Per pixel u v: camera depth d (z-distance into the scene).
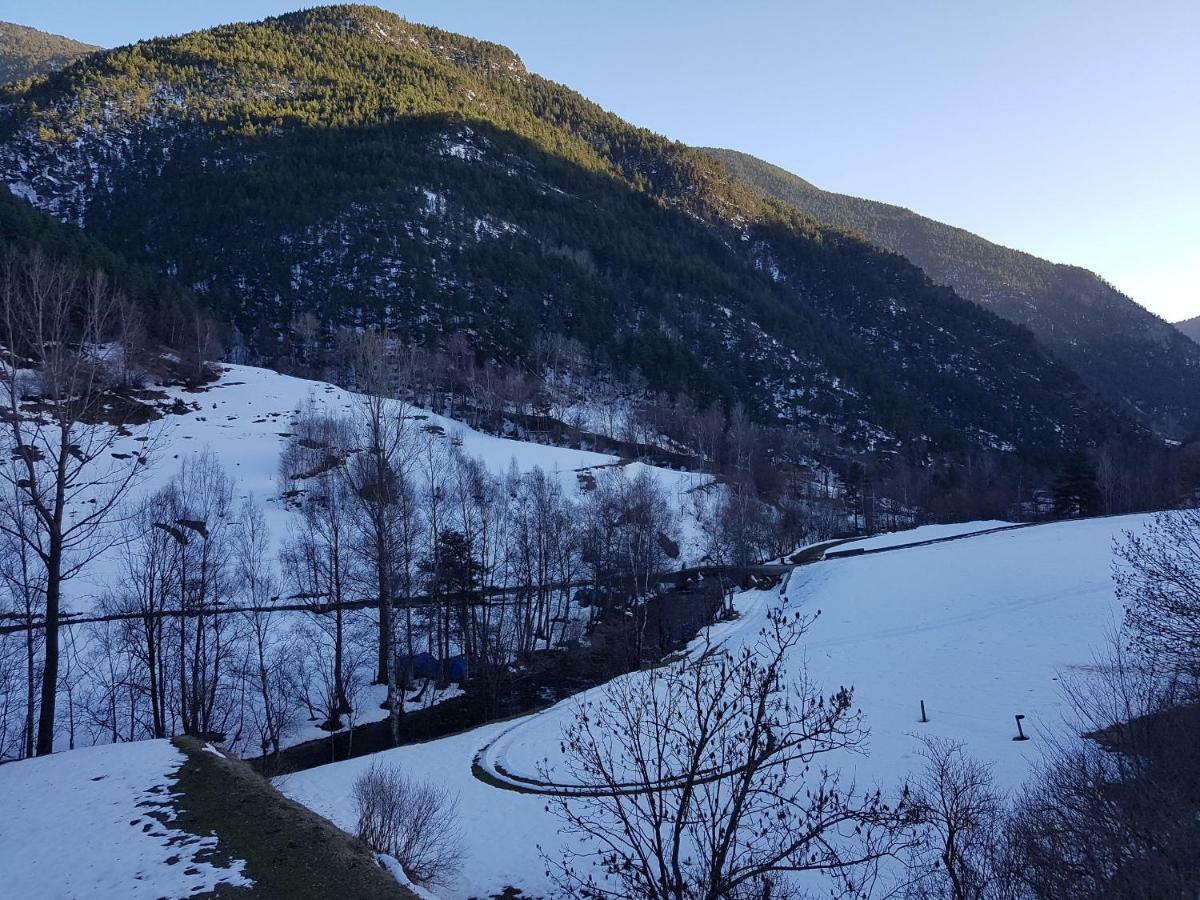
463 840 18.06
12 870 9.95
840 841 15.34
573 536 58.16
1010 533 62.56
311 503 56.97
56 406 20.98
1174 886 9.86
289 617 43.19
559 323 149.00
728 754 8.67
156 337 93.00
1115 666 23.84
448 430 89.69
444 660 42.34
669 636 46.25
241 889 9.30
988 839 12.55
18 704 31.00
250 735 32.66
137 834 10.97
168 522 40.88
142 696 33.91
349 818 18.09
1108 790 11.51
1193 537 19.69
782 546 73.56
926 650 33.34
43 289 24.55
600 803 9.62
